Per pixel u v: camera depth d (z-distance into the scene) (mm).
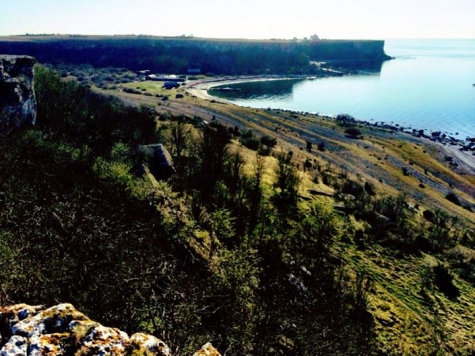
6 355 7898
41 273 26594
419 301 57094
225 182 71750
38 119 73312
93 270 30609
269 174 92312
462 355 47688
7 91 58688
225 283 33844
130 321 26297
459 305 58281
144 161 66688
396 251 70562
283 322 34750
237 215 61406
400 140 161500
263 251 53281
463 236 87062
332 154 133875
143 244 38844
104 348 8383
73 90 108375
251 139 119500
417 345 46719
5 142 50844
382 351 43312
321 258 58500
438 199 110250
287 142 141875
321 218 68938
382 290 56938
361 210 84688
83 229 35688
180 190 63469
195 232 48281
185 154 84312
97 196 44094
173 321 26734
